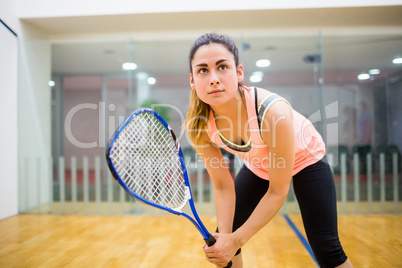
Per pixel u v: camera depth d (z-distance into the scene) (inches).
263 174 49.0
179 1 141.3
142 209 139.3
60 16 144.3
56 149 144.9
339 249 41.9
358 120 141.2
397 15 146.1
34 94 146.9
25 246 93.7
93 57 147.9
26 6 145.0
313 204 43.6
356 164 138.6
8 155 138.1
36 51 147.7
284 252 86.4
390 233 105.3
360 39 145.6
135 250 88.9
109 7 143.1
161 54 146.8
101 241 98.1
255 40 145.4
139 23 152.4
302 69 143.8
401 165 137.7
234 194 49.3
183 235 104.2
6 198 135.7
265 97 39.2
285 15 145.6
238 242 39.2
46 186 144.2
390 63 142.9
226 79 35.5
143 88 146.0
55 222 125.7
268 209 39.4
